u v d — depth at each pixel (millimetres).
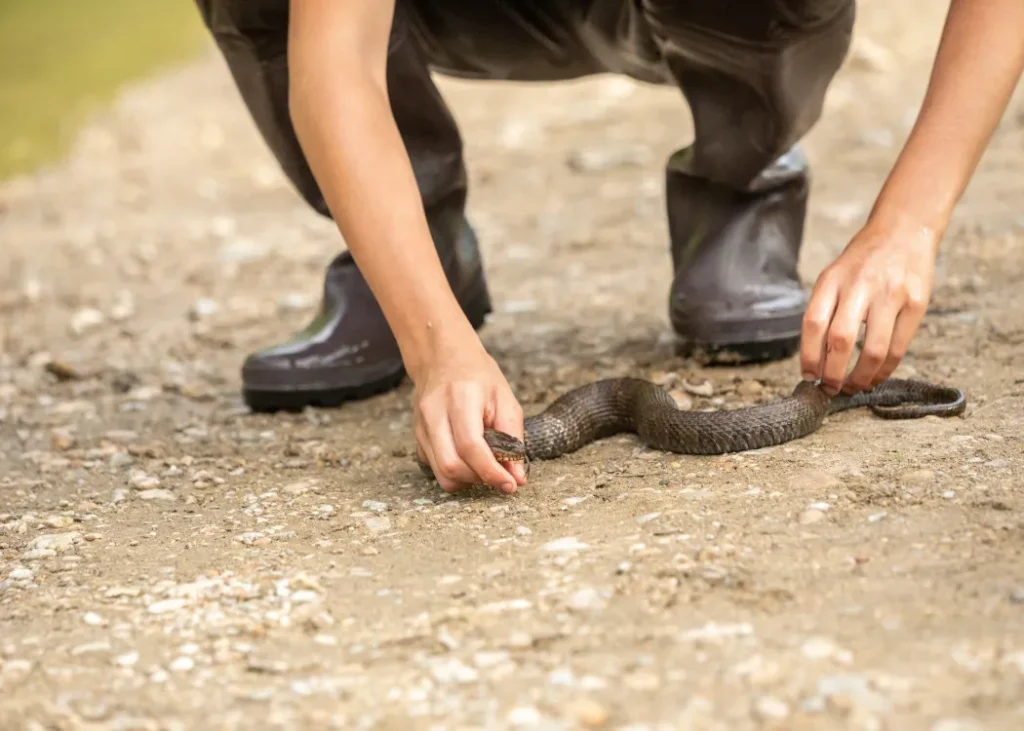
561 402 6699
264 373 7805
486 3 7680
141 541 5887
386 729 4020
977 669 3982
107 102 24234
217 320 10805
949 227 10586
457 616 4719
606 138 17234
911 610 4391
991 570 4617
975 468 5605
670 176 8094
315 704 4219
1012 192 11531
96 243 14531
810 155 14516
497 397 5625
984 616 4297
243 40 7145
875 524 5129
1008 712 3754
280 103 7344
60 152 20438
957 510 5172
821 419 6402
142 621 4984
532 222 13336
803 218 8008
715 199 7852
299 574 5234
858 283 5660
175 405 8391
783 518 5285
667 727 3857
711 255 7738
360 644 4613
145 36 31141
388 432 7258
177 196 16953
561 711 3996
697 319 7629
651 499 5688
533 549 5270
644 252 11562
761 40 6836
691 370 7688
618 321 9266
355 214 5719
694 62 7211
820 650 4184
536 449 6438
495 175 15914
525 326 9406
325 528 5816
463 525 5645
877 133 15086
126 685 4469
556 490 5992
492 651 4434
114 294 12117
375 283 5738
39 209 16750
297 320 10617
